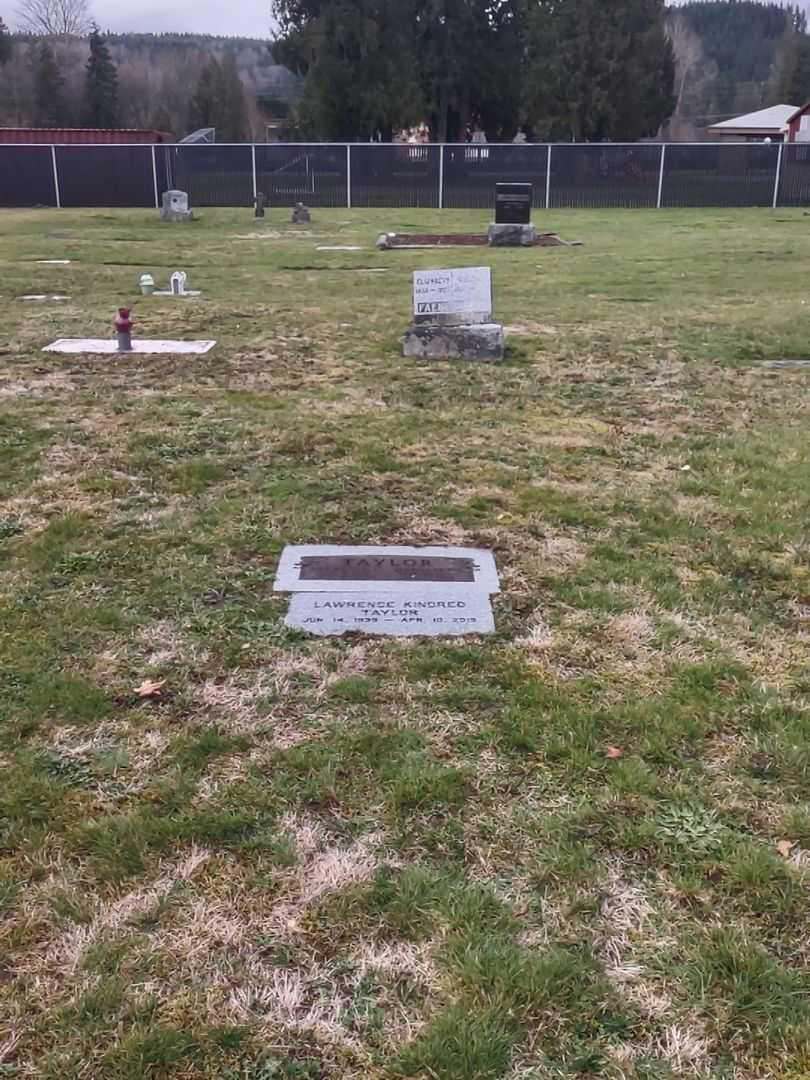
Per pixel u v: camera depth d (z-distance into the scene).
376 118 35.44
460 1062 1.48
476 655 2.67
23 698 2.46
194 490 4.00
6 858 1.91
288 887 1.83
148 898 1.80
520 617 2.92
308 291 9.91
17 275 10.98
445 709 2.43
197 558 3.31
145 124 54.56
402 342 7.16
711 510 3.85
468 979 1.62
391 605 2.98
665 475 4.30
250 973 1.64
